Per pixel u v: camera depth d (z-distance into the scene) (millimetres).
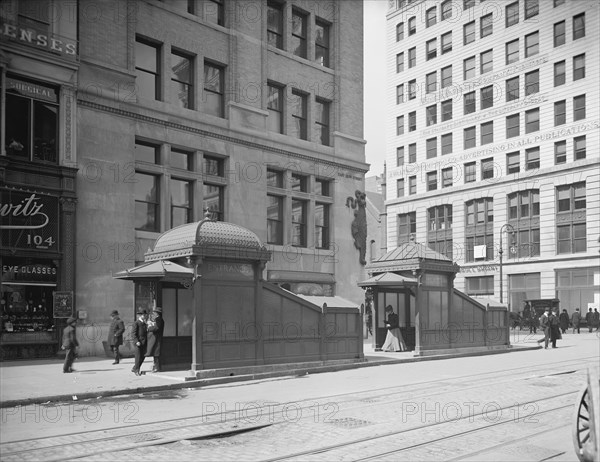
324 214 34844
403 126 67125
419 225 64750
